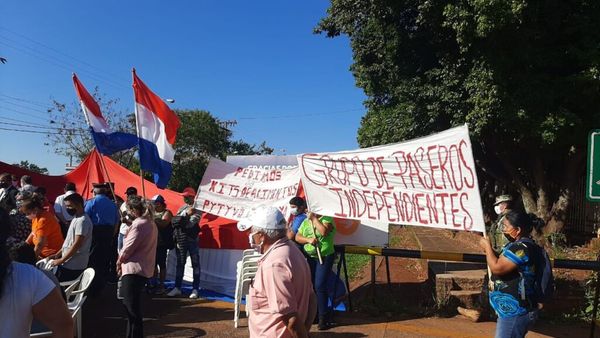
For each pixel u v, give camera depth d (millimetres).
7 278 2139
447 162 6039
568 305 6988
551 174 13570
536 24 10625
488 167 14891
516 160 13648
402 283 9172
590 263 5789
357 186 6613
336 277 7320
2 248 2119
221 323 6809
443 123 13125
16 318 2143
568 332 6406
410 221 6238
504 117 10688
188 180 47250
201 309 7613
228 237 9102
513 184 14914
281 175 8570
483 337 6141
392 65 14195
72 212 6648
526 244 4074
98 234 7945
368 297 7910
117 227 8867
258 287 3289
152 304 7930
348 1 13703
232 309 7625
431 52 13320
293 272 3199
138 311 5516
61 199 9289
